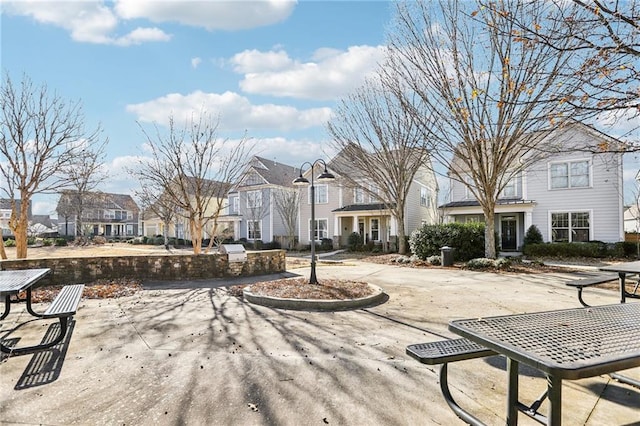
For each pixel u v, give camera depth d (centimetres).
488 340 218
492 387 329
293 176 3391
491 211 1286
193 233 1258
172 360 396
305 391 321
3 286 446
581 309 297
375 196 1961
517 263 1320
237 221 3138
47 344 431
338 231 2588
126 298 735
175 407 295
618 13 416
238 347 437
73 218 4478
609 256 1586
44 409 293
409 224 2386
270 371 364
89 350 429
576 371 174
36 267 862
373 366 377
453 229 1489
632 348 204
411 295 754
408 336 477
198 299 722
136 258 953
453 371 363
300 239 2817
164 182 1244
